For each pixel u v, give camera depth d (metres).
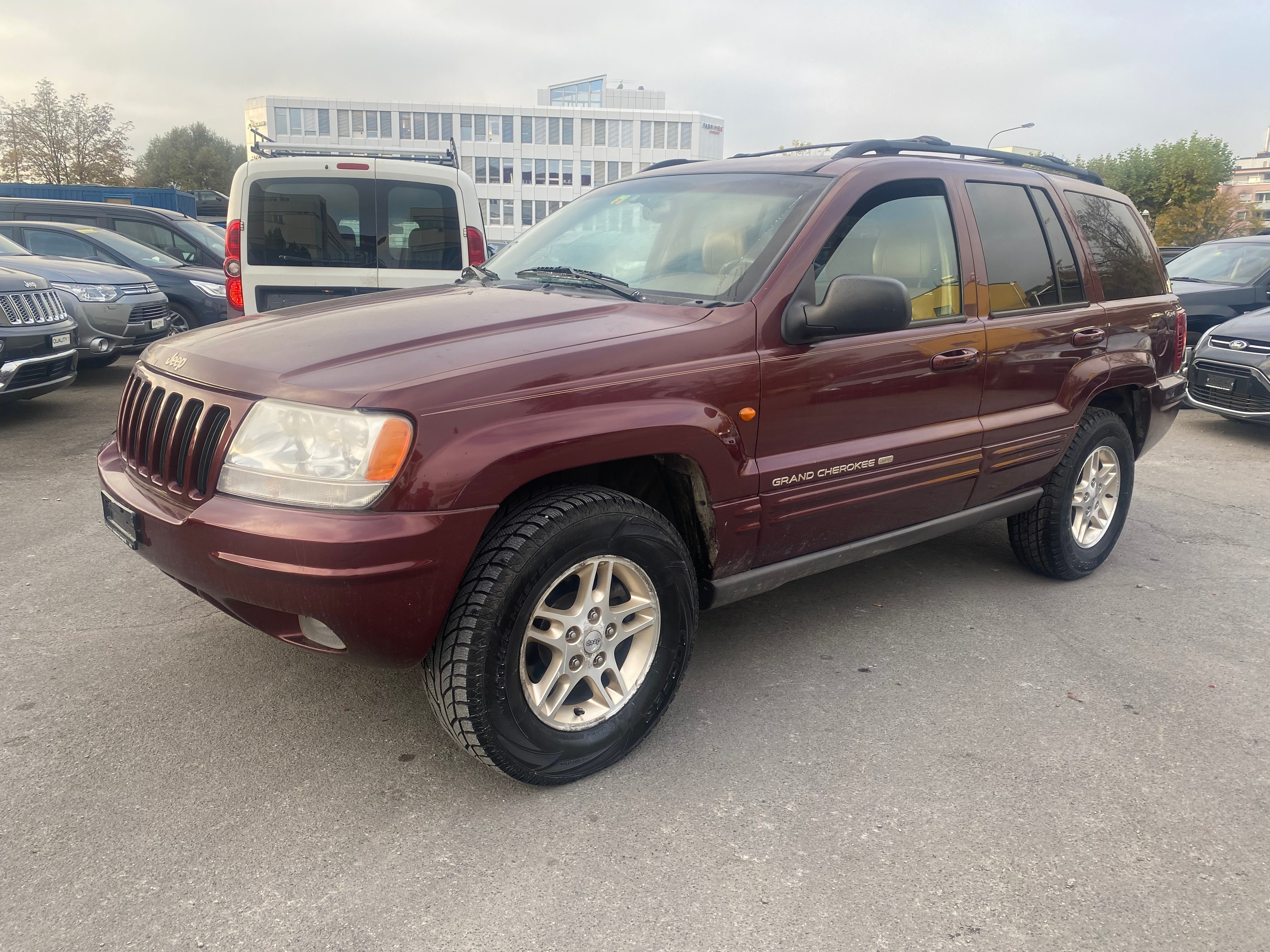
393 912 2.01
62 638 3.32
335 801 2.41
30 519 4.70
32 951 1.86
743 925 2.00
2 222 10.23
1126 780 2.61
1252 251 9.85
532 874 2.15
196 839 2.23
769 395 2.71
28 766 2.51
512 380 2.25
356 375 2.19
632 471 2.80
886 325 2.62
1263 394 7.29
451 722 2.30
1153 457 7.09
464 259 7.09
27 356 6.50
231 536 2.13
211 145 80.62
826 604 3.87
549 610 2.39
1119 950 1.96
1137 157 54.81
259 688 2.99
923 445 3.18
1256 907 2.10
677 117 83.88
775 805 2.45
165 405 2.46
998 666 3.32
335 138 81.31
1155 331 4.29
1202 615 3.87
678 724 2.86
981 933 2.00
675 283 2.95
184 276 10.39
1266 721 2.98
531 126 82.44
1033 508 3.97
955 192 3.39
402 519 2.09
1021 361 3.51
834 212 2.94
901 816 2.41
